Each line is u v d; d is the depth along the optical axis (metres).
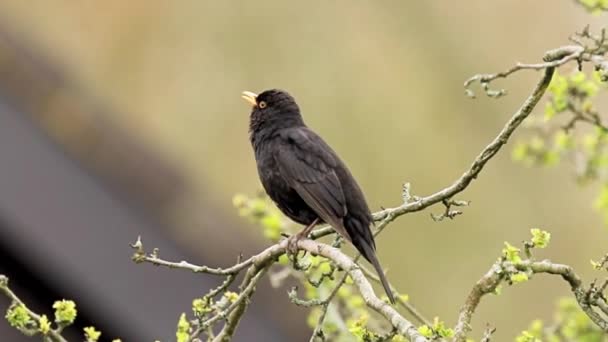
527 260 7.47
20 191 9.50
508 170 18.44
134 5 18.30
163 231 9.99
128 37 17.98
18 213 9.48
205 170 16.88
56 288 9.77
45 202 9.58
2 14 10.38
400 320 6.96
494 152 8.05
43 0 17.17
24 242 9.54
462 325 7.35
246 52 18.55
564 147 11.32
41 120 9.66
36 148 9.62
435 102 18.86
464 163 18.55
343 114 18.61
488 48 18.84
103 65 17.61
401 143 18.64
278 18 18.86
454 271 17.75
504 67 18.62
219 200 14.18
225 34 18.56
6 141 9.52
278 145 10.80
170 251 10.02
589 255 17.61
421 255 17.84
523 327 16.50
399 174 18.38
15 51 9.73
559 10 18.77
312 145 10.62
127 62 17.84
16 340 10.44
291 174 10.48
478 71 18.75
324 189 10.19
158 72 18.03
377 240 17.88
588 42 11.36
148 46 18.14
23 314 7.78
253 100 11.34
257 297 10.47
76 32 17.61
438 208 18.20
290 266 10.23
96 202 9.77
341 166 10.46
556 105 9.85
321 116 18.55
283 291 10.61
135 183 9.95
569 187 18.19
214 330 10.43
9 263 9.89
